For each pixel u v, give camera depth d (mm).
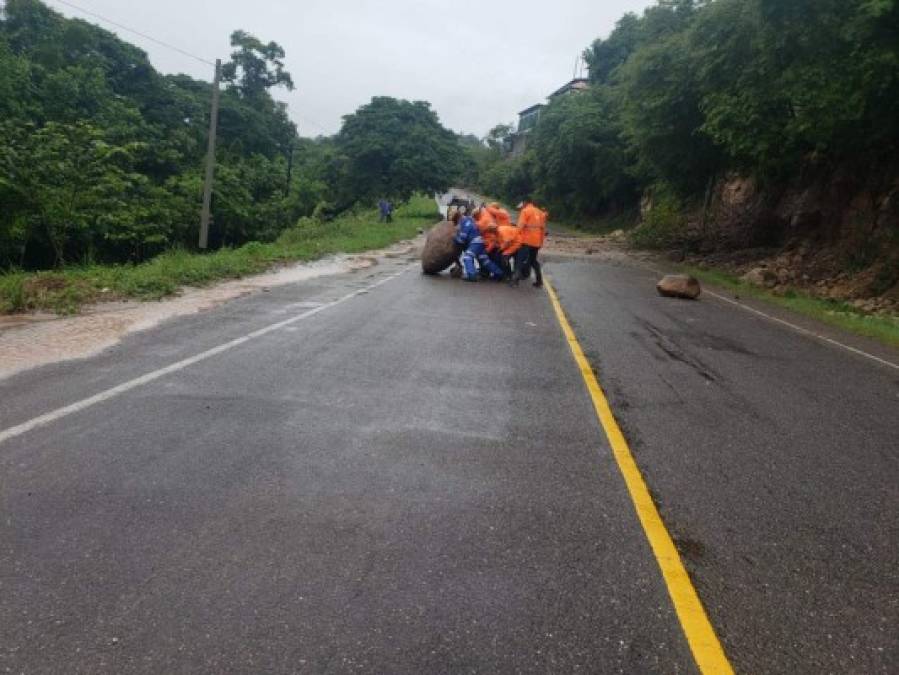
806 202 22625
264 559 2949
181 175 35812
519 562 3055
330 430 4609
